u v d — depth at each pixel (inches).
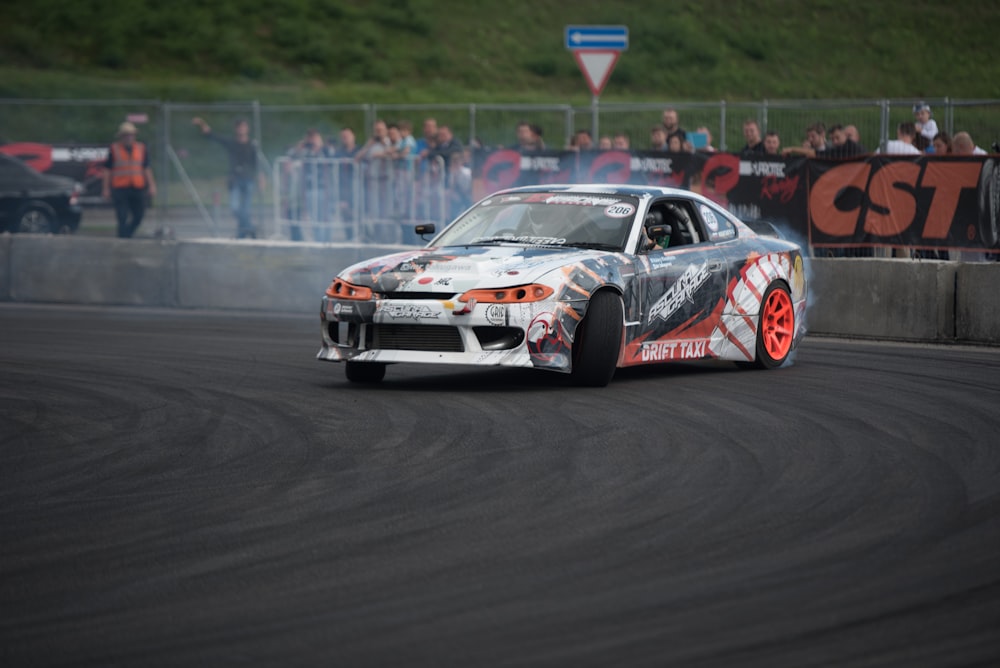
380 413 765.3
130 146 1963.6
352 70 4082.2
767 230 1034.1
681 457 635.5
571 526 507.5
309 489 575.8
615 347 859.4
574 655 363.6
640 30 4232.3
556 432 701.3
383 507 541.3
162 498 563.5
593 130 1572.3
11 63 3964.1
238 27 4271.7
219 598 419.2
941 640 374.6
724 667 353.7
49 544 490.3
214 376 933.2
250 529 508.4
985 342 1146.0
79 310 1471.5
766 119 1569.9
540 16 4458.7
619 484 579.2
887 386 874.1
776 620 392.5
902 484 575.8
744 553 466.6
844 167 1273.4
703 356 932.6
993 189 1189.1
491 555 467.2
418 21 4352.9
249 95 3786.9
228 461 639.1
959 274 1159.6
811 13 4333.2
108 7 4306.1
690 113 1894.7
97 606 412.8
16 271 1571.1
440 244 940.0
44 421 759.7
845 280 1219.2
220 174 3447.3
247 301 1460.4
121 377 934.4
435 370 955.3
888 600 411.5
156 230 2050.9
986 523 506.6
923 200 1226.6
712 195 1381.6
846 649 367.2
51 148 2481.5
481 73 4092.0
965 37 4185.5
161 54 4111.7
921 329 1175.6
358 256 1398.9
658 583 430.9
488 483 582.6
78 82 3791.8
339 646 372.5
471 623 391.5
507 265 840.9
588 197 941.8
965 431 702.5
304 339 1174.3
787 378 916.0
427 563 457.1
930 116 1439.5
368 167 1768.0
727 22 4306.1
